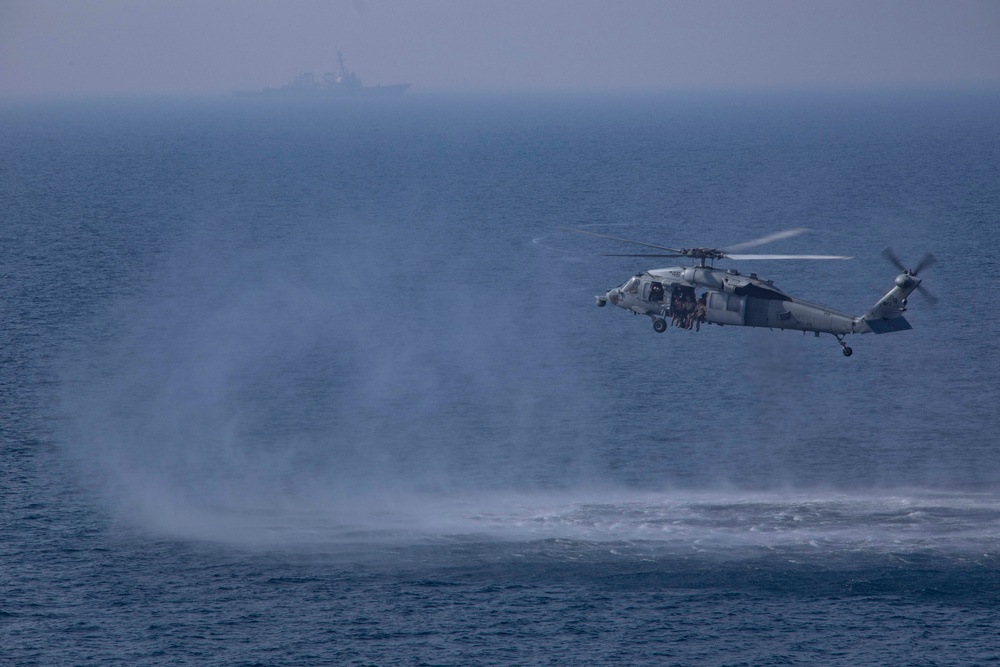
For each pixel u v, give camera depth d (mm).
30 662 178125
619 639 184375
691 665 177125
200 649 182750
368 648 182625
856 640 182750
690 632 186875
